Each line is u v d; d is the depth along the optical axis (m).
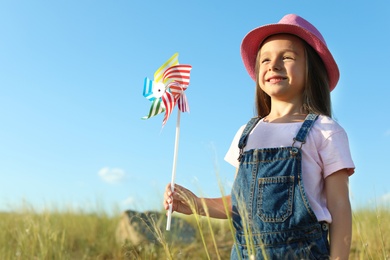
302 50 2.67
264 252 2.12
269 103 2.87
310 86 2.65
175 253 5.84
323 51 2.67
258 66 2.82
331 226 2.32
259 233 2.28
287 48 2.64
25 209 7.66
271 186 2.32
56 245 6.22
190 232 6.64
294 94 2.63
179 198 2.82
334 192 2.36
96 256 6.52
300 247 2.20
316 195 2.34
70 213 7.94
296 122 2.51
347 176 2.41
